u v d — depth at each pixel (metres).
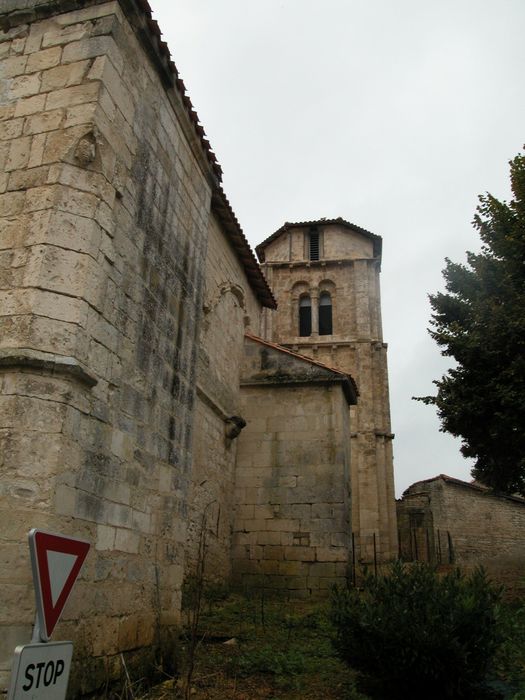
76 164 6.73
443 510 28.25
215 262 15.23
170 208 9.00
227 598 13.32
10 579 5.05
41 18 7.67
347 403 17.61
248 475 15.67
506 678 7.37
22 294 6.07
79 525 5.83
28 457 5.46
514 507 28.33
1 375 5.76
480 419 14.45
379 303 36.78
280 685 7.21
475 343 14.27
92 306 6.40
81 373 5.93
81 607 5.75
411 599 6.90
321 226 38.56
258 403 16.44
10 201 6.62
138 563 7.05
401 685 6.59
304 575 14.41
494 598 7.01
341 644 7.00
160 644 7.25
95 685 5.79
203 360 13.87
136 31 7.99
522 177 15.71
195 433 12.93
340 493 15.09
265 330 35.81
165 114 8.98
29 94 7.22
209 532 13.30
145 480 7.43
